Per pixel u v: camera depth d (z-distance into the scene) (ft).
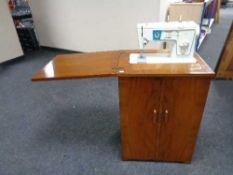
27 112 7.16
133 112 4.22
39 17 12.50
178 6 9.47
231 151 5.18
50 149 5.56
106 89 8.33
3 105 7.63
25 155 5.41
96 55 4.82
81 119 6.64
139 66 4.01
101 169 4.91
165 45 4.69
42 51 13.32
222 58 8.24
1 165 5.16
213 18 15.20
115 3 9.42
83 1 10.28
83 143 5.69
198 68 3.80
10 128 6.41
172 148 4.68
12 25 11.11
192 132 4.35
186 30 3.87
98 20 10.41
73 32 11.71
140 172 4.76
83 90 8.36
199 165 4.86
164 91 3.90
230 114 6.49
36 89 8.66
